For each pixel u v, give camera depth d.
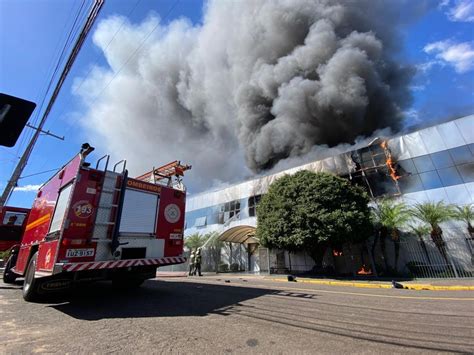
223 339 3.21
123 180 6.02
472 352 2.76
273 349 2.88
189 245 22.12
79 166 5.43
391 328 3.64
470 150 13.04
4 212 10.38
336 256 15.07
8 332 3.55
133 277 6.46
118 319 4.18
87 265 5.11
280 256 17.88
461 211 11.61
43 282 5.51
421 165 14.24
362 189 14.13
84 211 5.30
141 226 6.22
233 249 22.00
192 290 7.46
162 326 3.77
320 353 2.76
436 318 4.20
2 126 3.49
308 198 13.08
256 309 4.87
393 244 13.41
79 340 3.22
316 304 5.36
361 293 7.07
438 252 12.14
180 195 7.38
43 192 7.16
